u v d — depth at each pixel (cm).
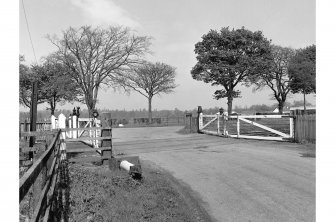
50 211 434
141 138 2198
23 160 963
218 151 1455
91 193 700
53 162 564
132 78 4544
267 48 5188
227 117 2128
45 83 4722
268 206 672
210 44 5300
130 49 4366
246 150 1451
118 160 977
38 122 2244
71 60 4050
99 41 4225
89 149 1063
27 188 253
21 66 4803
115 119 5272
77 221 553
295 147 1484
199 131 2581
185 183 871
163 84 5772
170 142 1877
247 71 5131
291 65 5594
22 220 475
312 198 708
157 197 699
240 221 598
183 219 589
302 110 5266
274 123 2192
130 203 648
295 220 595
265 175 934
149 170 1002
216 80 5259
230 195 754
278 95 6109
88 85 4203
